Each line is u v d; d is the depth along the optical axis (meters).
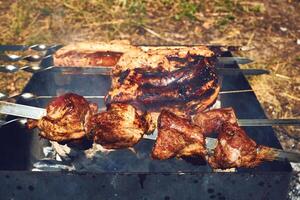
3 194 0.78
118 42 0.93
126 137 0.75
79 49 0.90
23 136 0.86
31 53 1.37
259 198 0.79
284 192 0.78
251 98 0.96
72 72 0.92
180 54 0.89
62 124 0.75
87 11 1.59
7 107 0.75
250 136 0.92
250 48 0.97
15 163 0.81
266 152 0.74
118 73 0.86
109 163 0.88
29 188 0.77
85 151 0.89
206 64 0.88
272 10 1.69
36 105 0.94
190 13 1.61
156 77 0.85
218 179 0.76
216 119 0.79
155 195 0.79
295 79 1.33
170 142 0.75
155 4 1.66
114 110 0.76
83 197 0.79
